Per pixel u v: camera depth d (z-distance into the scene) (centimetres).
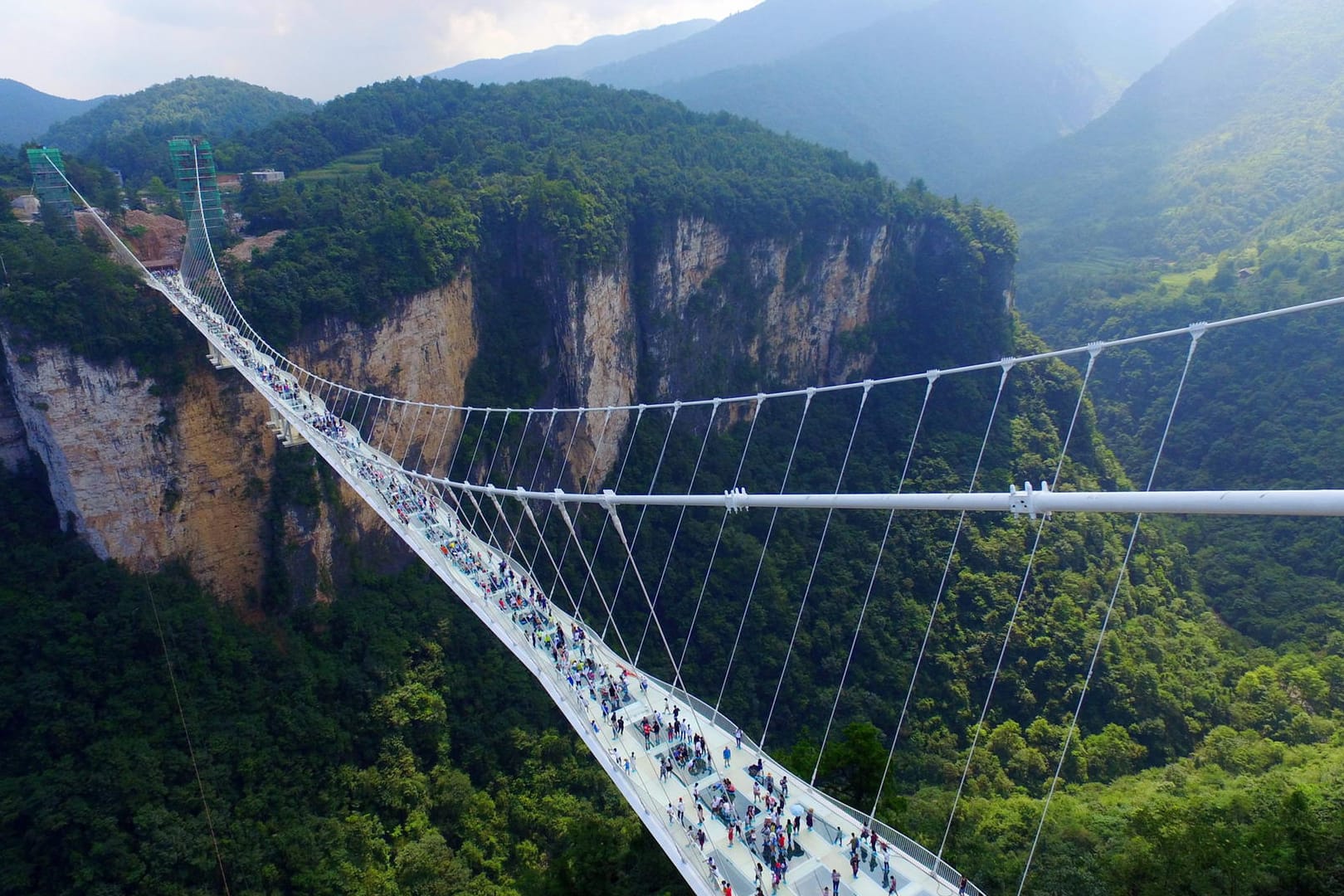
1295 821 3067
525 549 6638
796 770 3400
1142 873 3050
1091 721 5178
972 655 5697
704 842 2481
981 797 4375
